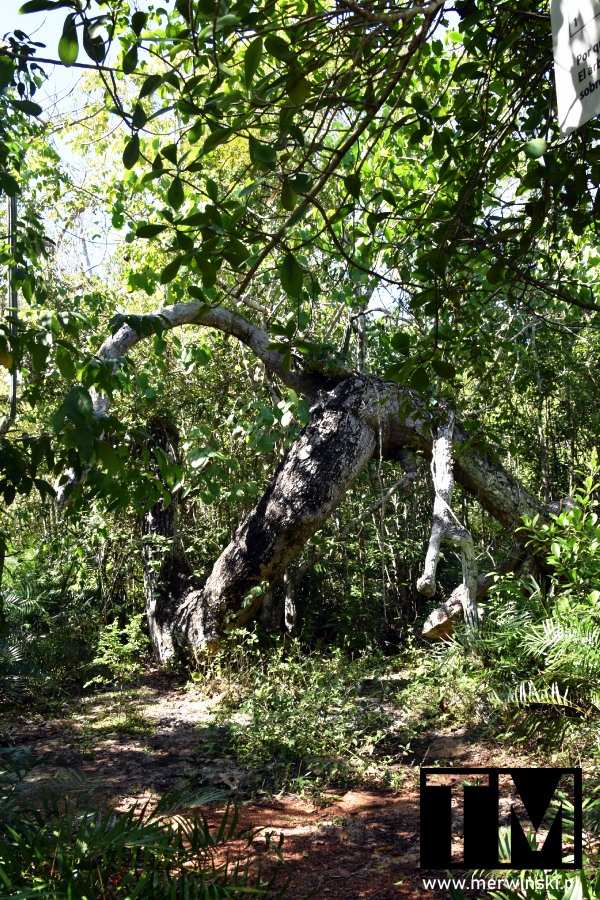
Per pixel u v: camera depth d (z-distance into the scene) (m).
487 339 4.12
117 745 6.82
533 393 11.02
